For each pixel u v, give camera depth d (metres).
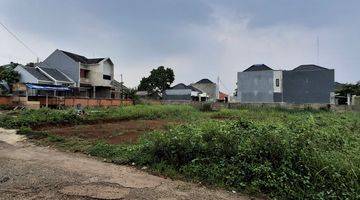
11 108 28.69
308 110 34.34
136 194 6.72
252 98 50.78
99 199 6.38
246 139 8.68
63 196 6.45
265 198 6.91
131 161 9.32
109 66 55.81
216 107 40.00
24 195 6.43
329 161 7.58
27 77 43.16
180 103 46.44
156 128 17.16
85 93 51.69
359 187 6.83
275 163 7.62
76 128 16.73
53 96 35.44
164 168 8.54
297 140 8.09
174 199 6.53
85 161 9.53
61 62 50.62
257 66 54.75
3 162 9.05
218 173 7.86
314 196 6.71
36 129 16.11
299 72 48.25
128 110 26.75
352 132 14.91
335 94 52.72
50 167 8.65
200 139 8.96
